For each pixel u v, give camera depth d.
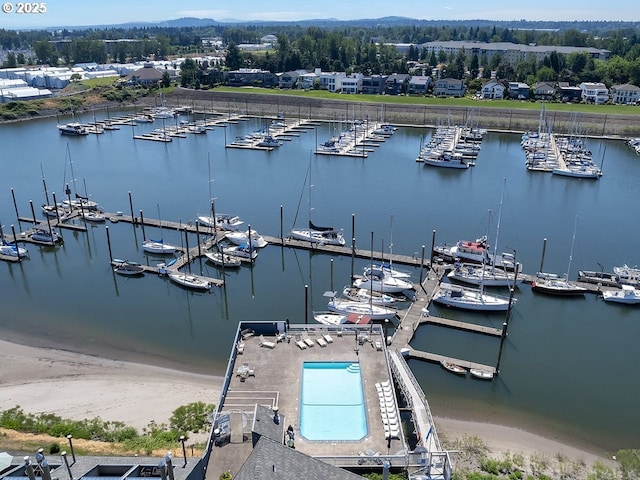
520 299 80.00
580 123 194.00
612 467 48.84
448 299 76.69
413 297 78.75
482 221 110.69
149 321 75.75
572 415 56.62
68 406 55.94
